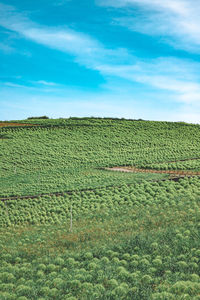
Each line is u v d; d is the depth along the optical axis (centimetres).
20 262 2320
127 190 4288
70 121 10906
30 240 2878
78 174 5803
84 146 8319
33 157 7238
